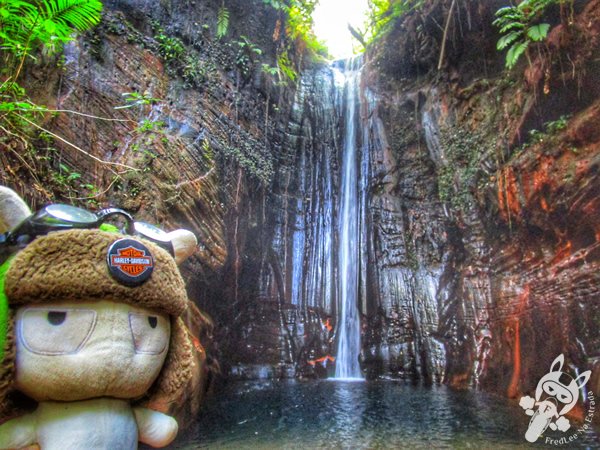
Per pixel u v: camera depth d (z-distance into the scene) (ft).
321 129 38.78
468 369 27.43
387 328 32.17
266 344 31.48
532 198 22.80
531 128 23.93
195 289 22.76
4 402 4.74
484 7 28.40
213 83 27.12
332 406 20.80
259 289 32.07
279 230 33.96
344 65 43.47
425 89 34.78
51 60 16.83
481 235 28.60
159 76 22.97
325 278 34.94
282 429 16.46
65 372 4.59
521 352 23.30
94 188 16.44
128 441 5.05
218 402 21.42
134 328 5.03
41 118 15.56
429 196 34.27
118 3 22.39
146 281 5.10
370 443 14.67
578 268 20.52
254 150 30.27
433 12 31.99
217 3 29.63
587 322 19.33
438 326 30.30
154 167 19.48
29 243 4.99
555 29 21.59
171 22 25.55
